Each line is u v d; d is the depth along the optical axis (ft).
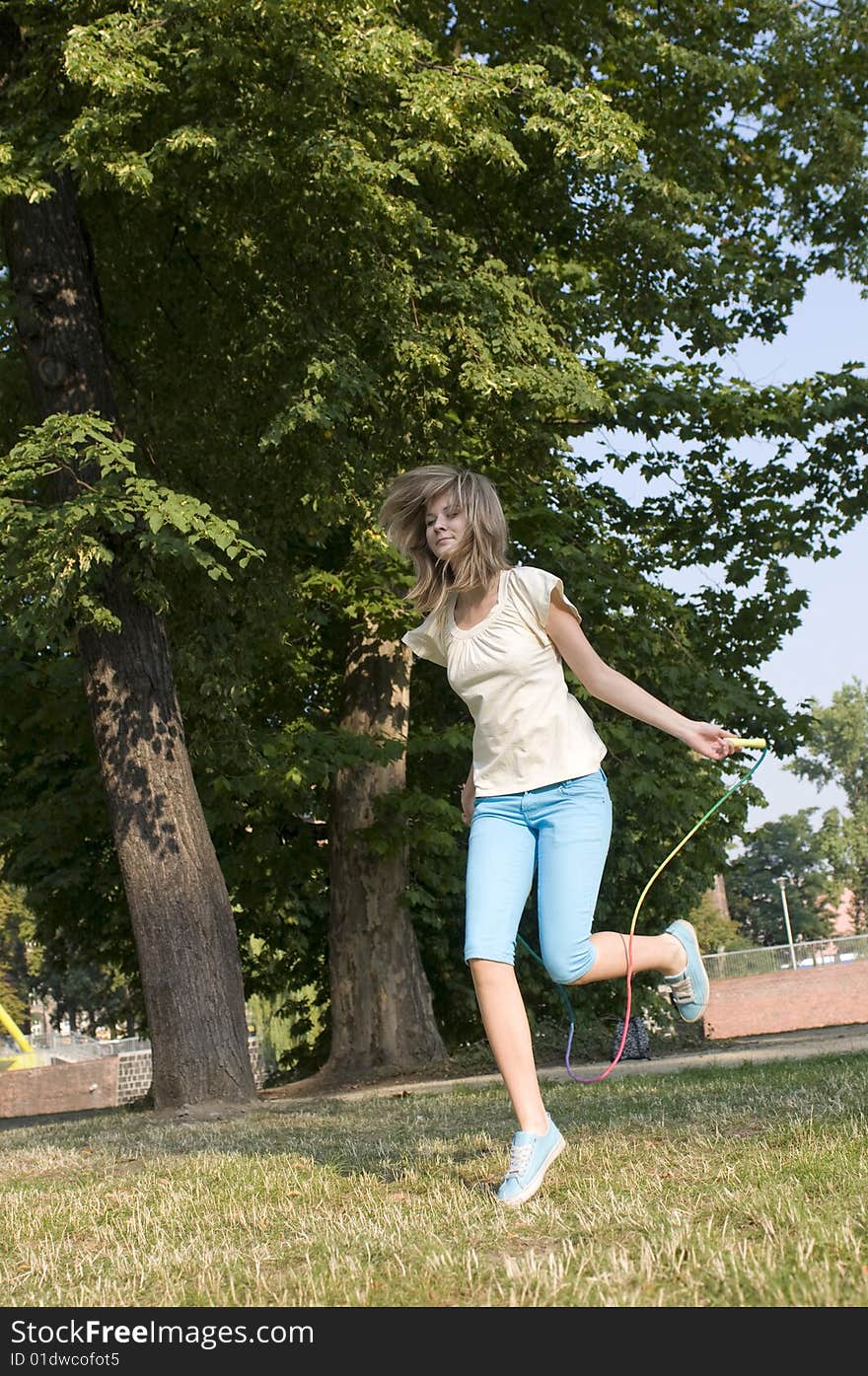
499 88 39.68
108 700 38.14
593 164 41.42
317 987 68.59
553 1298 8.05
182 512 32.65
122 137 36.32
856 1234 8.85
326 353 38.68
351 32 36.17
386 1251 10.00
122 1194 15.30
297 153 36.55
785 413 56.70
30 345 38.83
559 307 48.06
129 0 34.24
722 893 212.64
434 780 60.18
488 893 12.73
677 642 54.80
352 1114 27.09
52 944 65.31
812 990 105.40
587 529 54.95
